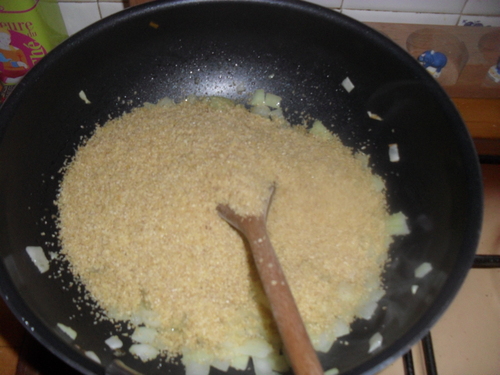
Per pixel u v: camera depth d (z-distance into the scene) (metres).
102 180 0.38
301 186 0.37
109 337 0.34
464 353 0.33
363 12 0.46
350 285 0.35
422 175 0.37
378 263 0.36
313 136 0.42
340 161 0.40
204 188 0.35
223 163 0.36
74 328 0.33
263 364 0.33
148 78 0.42
